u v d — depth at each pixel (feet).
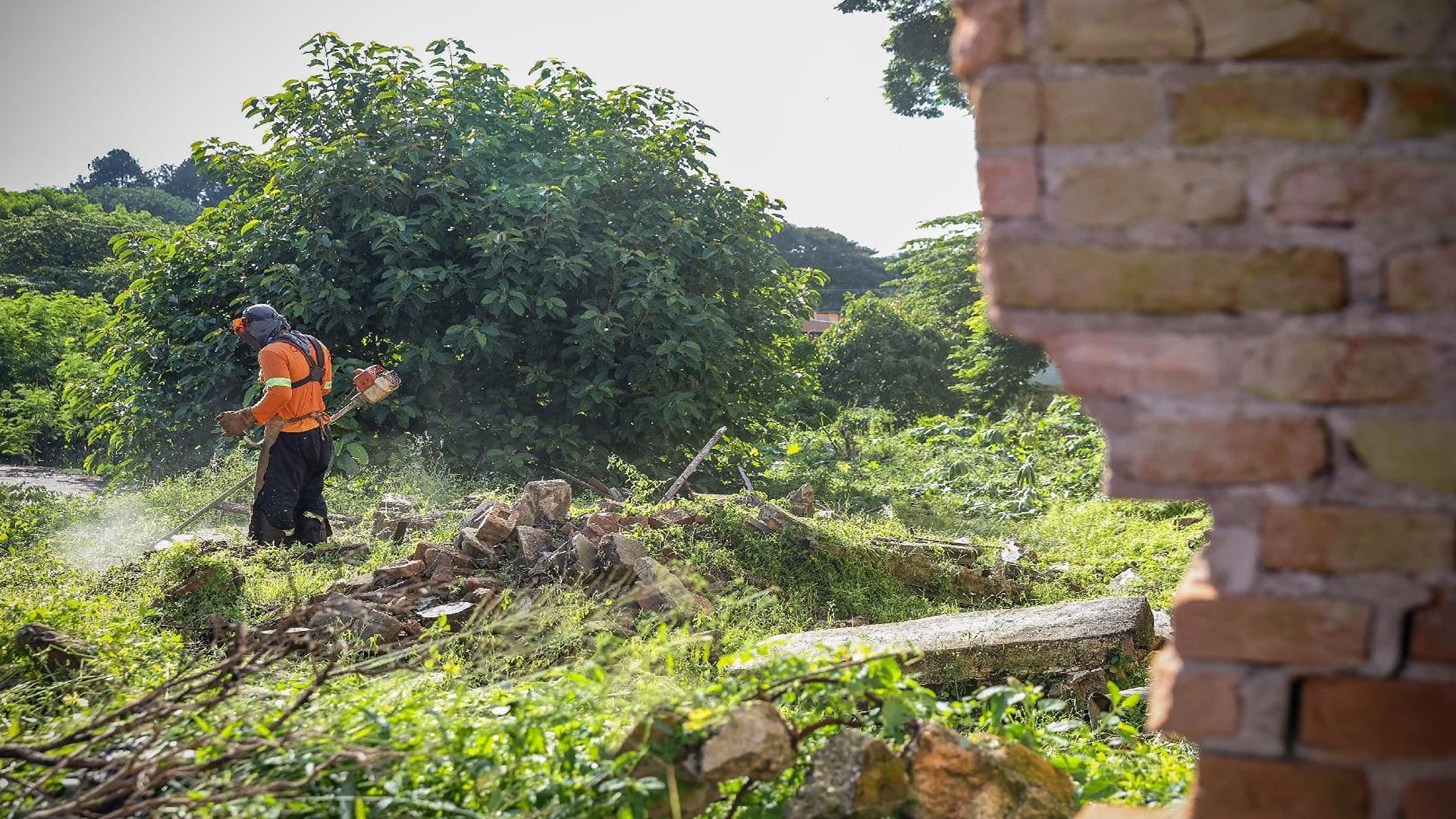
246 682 10.57
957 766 8.45
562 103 42.91
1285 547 5.74
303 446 23.66
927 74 80.48
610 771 8.49
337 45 40.45
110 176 296.10
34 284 125.70
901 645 13.32
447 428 36.55
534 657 14.75
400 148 38.11
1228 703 5.86
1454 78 5.48
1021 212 5.91
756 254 43.24
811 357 48.91
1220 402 5.78
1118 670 14.60
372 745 9.00
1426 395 5.56
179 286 39.81
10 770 9.06
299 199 38.52
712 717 8.37
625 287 39.17
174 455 39.29
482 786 8.66
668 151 42.45
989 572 23.66
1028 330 5.95
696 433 40.55
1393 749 5.65
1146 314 5.82
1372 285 5.60
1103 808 7.83
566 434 37.45
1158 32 5.65
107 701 11.56
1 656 12.89
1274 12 5.55
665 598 17.47
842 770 8.25
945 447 49.70
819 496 37.60
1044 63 5.81
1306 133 5.60
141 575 19.72
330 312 37.01
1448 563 5.56
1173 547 27.76
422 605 18.61
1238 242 5.71
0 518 29.45
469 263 39.63
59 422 64.03
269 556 21.86
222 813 8.14
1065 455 44.88
